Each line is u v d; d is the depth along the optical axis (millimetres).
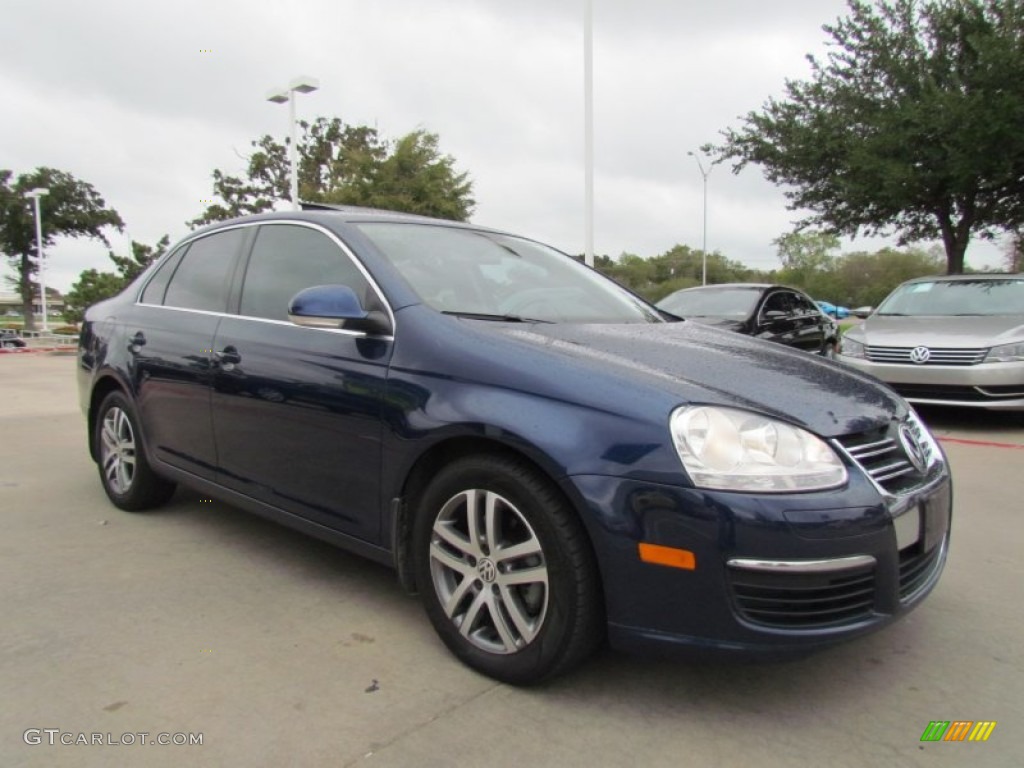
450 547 2627
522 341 2598
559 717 2326
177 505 4547
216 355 3502
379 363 2791
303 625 2934
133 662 2631
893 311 8523
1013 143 12602
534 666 2393
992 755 2170
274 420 3186
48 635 2824
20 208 47094
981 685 2553
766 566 2100
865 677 2598
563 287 3623
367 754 2135
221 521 4234
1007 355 6828
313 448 3023
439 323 2746
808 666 2668
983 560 3730
